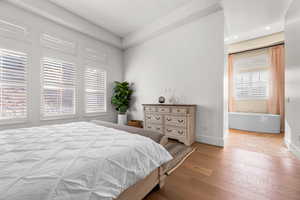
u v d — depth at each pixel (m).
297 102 2.00
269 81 3.81
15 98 2.41
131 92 4.06
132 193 0.92
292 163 1.79
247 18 2.80
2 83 2.29
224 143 2.51
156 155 1.10
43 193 0.52
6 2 2.28
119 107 4.00
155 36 3.55
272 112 3.76
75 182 0.60
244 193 1.21
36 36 2.62
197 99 2.80
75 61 3.24
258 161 1.86
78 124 1.77
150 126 3.13
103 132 1.34
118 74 4.35
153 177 1.16
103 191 0.67
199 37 2.77
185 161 1.87
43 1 2.51
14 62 2.39
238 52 4.36
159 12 2.96
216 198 1.15
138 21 3.29
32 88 2.59
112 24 3.44
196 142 2.74
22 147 0.93
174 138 2.70
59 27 2.94
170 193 1.22
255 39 3.85
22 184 0.54
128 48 4.30
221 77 2.50
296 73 2.03
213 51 2.59
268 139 2.93
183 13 2.74
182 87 3.03
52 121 2.88
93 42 3.62
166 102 3.32
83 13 2.99
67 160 0.74
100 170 0.71
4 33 2.27
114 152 0.86
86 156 0.78
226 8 2.47
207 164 1.78
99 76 3.82
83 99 3.43
